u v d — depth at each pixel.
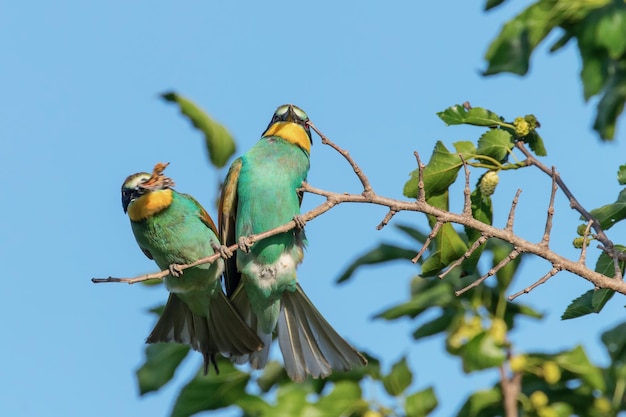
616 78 10.09
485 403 9.21
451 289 9.84
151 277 7.52
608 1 8.75
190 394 9.23
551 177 8.59
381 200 7.95
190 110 9.40
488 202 9.02
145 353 9.89
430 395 9.18
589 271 7.76
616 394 9.37
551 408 9.23
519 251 7.76
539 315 9.92
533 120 9.15
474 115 9.21
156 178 9.74
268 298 10.05
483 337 9.12
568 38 9.41
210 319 9.75
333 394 9.09
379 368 9.59
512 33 8.85
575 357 9.24
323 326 9.72
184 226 9.63
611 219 8.76
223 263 9.78
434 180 8.90
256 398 9.24
